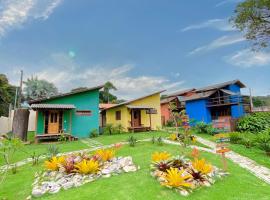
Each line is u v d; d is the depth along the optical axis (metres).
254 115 17.20
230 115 23.55
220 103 23.67
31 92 41.47
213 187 5.42
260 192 5.22
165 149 10.03
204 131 17.72
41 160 8.94
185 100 26.11
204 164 6.08
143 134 17.84
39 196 5.17
